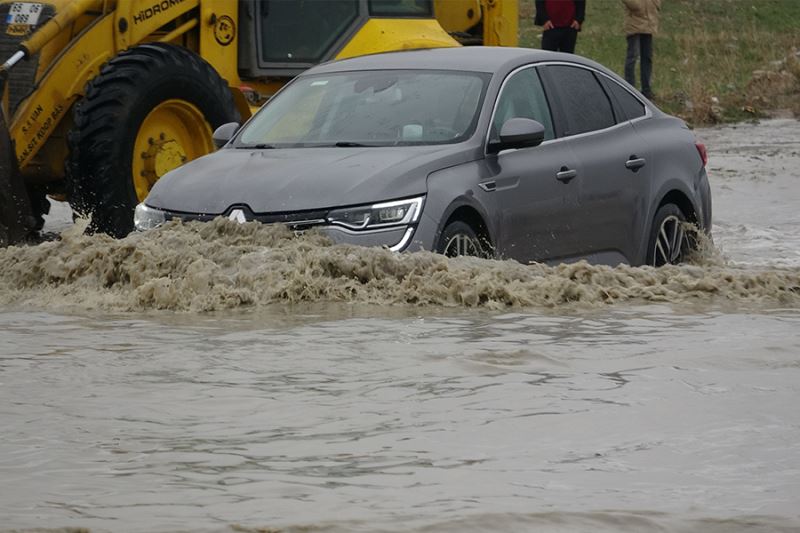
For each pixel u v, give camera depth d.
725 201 45.56
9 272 24.08
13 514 10.56
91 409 14.52
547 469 11.99
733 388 15.39
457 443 12.95
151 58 35.53
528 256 26.02
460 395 15.07
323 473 11.85
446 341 18.59
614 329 19.80
